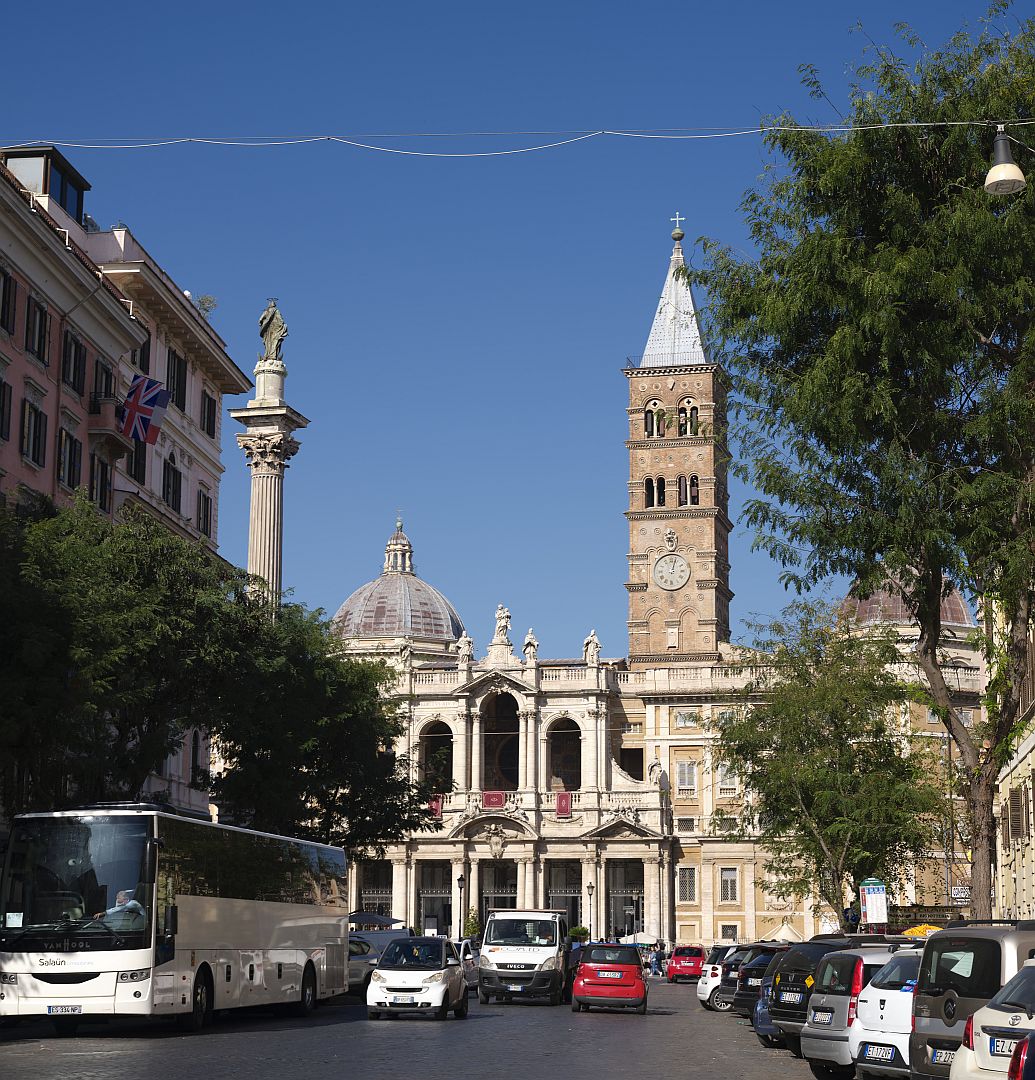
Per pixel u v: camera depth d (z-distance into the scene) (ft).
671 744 471.21
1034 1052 59.26
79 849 127.03
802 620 224.33
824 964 105.81
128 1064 98.53
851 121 114.62
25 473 199.82
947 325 109.70
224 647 172.86
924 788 213.87
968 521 111.75
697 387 513.45
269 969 153.89
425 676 484.74
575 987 188.44
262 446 266.16
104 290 220.02
